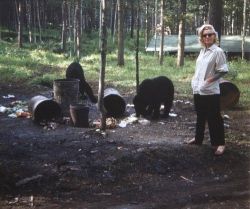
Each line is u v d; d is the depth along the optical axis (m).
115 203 3.68
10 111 7.21
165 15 14.15
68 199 3.75
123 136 5.58
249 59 17.53
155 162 4.55
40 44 19.47
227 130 5.92
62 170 4.31
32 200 3.71
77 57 14.99
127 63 14.67
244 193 3.89
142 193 3.89
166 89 6.63
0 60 13.53
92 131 5.73
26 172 4.28
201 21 28.92
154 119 6.64
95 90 9.56
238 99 7.57
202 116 4.95
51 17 29.67
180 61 14.27
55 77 10.54
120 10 13.71
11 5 25.69
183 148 4.95
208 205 3.64
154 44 19.23
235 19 26.14
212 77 4.68
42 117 6.43
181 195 3.84
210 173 4.39
